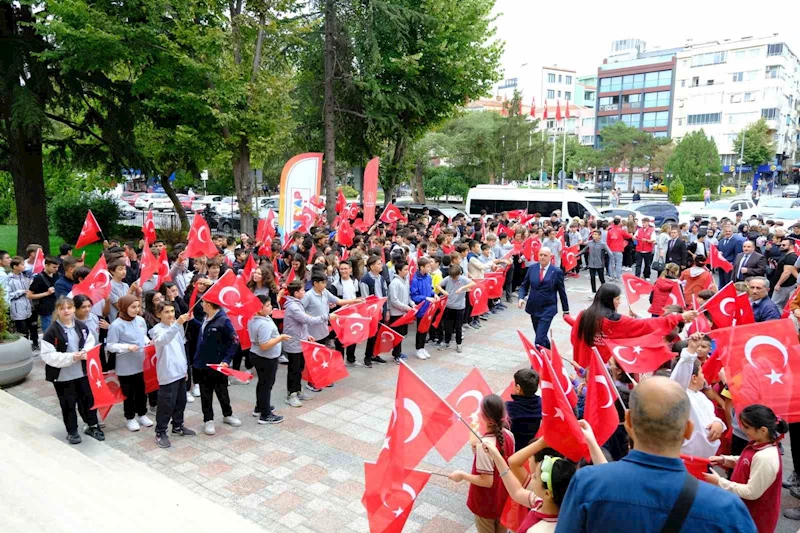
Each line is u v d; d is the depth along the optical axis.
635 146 65.94
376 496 4.52
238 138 18.27
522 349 11.59
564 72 101.38
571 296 16.78
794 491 6.11
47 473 5.89
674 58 82.69
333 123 22.84
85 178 26.97
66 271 9.99
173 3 16.77
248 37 18.64
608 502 2.25
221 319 7.52
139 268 12.21
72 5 15.43
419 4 23.44
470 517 5.78
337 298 10.01
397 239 14.62
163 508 5.46
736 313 7.88
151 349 7.75
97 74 19.06
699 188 60.53
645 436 2.33
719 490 2.24
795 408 5.02
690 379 5.40
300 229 16.47
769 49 74.88
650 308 10.19
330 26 21.69
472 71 24.56
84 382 7.35
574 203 23.95
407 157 30.12
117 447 7.27
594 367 4.34
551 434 3.84
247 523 5.33
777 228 14.56
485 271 13.65
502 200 25.19
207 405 7.64
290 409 8.53
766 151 69.44
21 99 16.67
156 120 19.81
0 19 17.53
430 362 10.74
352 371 10.27
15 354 9.19
